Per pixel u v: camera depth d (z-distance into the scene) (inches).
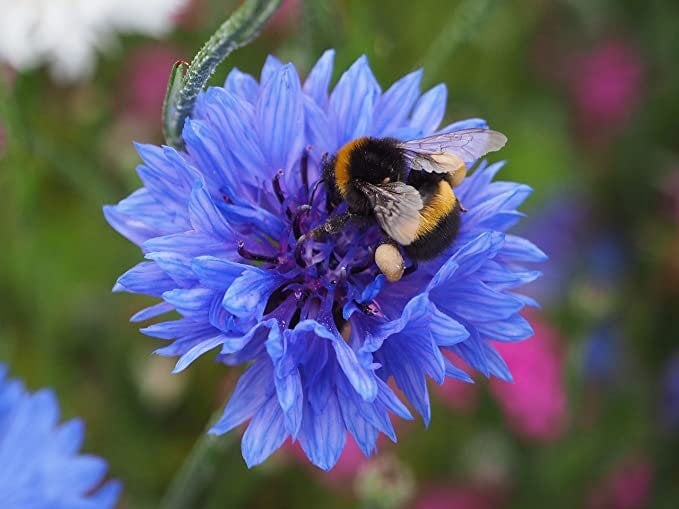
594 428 8.9
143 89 9.2
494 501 8.8
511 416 8.5
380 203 5.8
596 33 10.6
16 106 7.6
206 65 5.7
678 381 9.3
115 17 8.2
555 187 9.7
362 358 5.6
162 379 8.6
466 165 6.3
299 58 7.3
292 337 5.6
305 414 5.7
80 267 8.8
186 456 8.7
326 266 6.0
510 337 5.9
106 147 8.9
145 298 8.8
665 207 10.3
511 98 10.1
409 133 6.2
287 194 6.1
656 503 9.0
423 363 5.7
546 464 8.7
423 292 5.6
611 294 8.9
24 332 8.7
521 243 6.0
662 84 10.4
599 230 10.3
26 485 6.3
